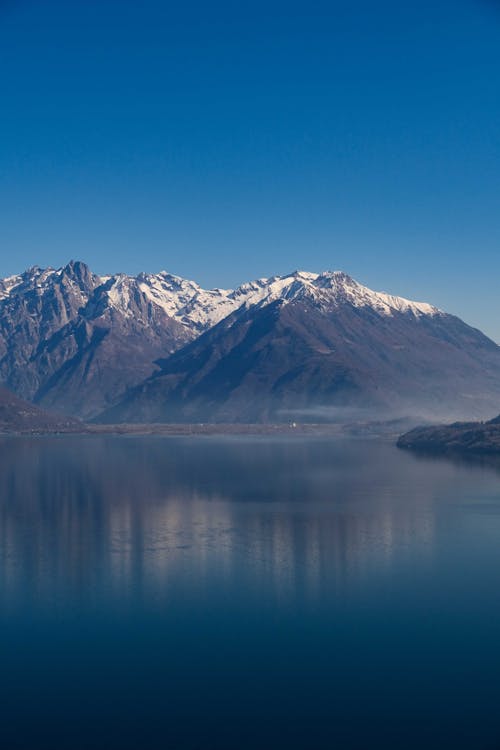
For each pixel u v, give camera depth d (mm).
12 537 102312
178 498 139500
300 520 113250
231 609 71062
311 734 50406
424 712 52812
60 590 76875
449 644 62906
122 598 74438
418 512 118875
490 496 135625
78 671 59094
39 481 168625
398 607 71250
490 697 54500
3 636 65438
